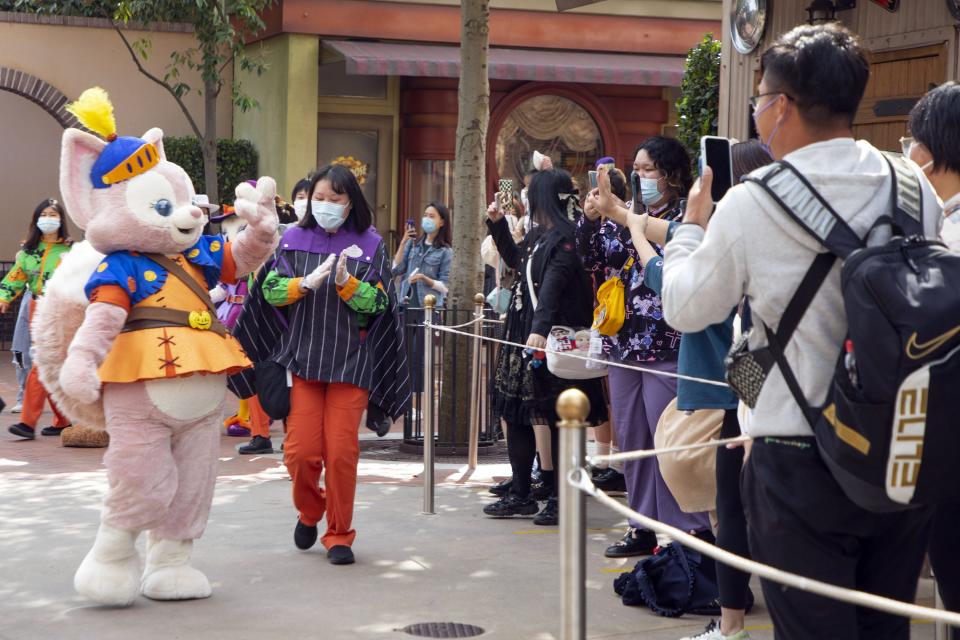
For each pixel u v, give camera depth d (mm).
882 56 8195
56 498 7801
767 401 2947
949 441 2631
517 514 7398
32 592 5633
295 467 6176
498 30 18266
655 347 5777
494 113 18797
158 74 18859
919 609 2332
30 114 22203
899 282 2645
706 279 3002
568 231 6738
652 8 18766
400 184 18859
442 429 9961
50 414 12055
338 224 6164
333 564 6199
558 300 6703
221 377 5465
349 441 6094
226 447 10141
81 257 5484
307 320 6051
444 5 17922
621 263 6406
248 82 19125
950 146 3715
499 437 10555
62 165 5250
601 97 19234
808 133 3055
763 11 9023
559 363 6688
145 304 5254
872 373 2641
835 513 2891
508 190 7988
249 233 5672
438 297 12281
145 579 5578
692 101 10688
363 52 17141
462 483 8664
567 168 19188
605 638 5031
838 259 2873
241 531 6953
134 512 5246
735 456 4598
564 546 2762
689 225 3297
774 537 2959
